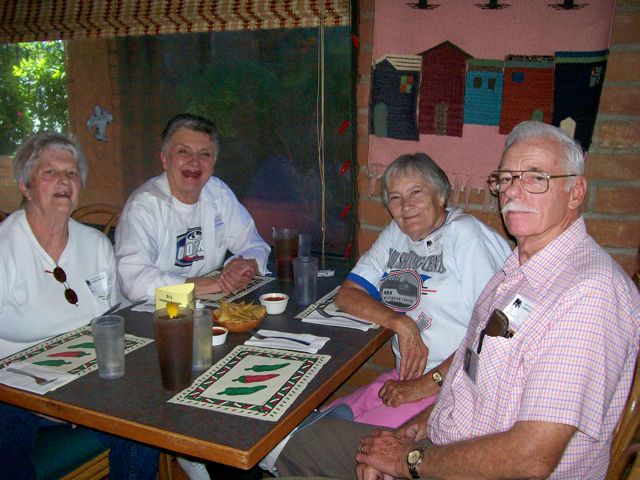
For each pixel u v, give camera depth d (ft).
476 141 6.23
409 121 6.48
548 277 3.59
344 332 4.91
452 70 6.18
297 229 7.67
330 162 7.22
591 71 5.61
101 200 8.86
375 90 6.57
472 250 5.38
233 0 7.06
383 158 6.72
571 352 3.24
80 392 3.78
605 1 5.46
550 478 3.53
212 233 7.04
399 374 5.52
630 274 5.90
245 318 4.88
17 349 4.93
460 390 3.95
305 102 7.27
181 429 3.33
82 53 8.40
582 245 3.66
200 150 6.47
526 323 3.50
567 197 3.71
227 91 7.66
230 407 3.58
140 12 7.61
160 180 6.72
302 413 3.62
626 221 5.83
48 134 5.24
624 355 3.36
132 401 3.66
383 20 6.37
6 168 9.24
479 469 3.42
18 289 5.03
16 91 8.98
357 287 5.79
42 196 5.05
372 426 4.85
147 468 5.07
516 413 3.53
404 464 3.84
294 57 7.16
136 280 5.96
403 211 5.56
